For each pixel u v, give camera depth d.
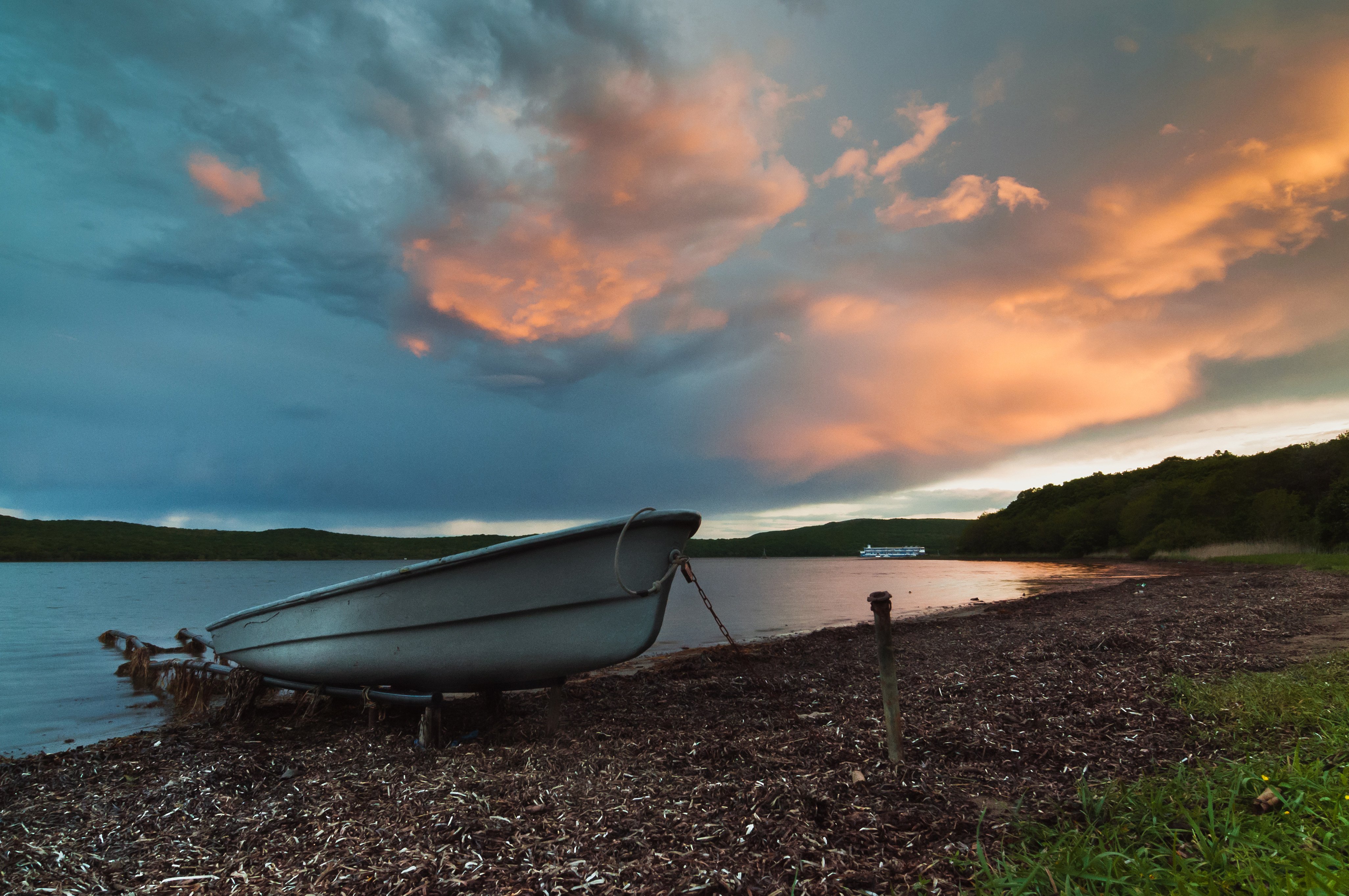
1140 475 122.25
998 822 3.79
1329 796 3.25
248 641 8.82
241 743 7.13
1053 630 13.62
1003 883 2.90
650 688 9.48
